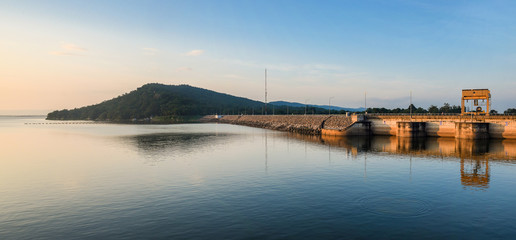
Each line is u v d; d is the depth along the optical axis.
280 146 86.50
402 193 36.62
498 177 44.91
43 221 28.53
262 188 39.19
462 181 42.53
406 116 110.12
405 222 27.39
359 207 31.47
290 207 31.53
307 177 45.41
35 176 48.09
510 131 90.06
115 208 31.97
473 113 98.38
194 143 96.25
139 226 26.94
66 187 41.09
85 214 30.28
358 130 116.00
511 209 30.86
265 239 23.94
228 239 24.00
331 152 73.00
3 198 36.12
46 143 99.19
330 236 24.47
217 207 31.75
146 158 65.38
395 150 75.50
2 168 54.94
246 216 29.03
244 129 175.62
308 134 132.25
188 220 28.17
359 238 24.12
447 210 30.52
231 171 50.28
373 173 48.03
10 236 25.25
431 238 24.16
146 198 35.34
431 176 45.66
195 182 42.78
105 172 50.66
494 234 24.86
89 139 113.25
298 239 23.91
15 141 106.56
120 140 108.44
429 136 105.19
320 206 31.80
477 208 31.16
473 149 74.88
